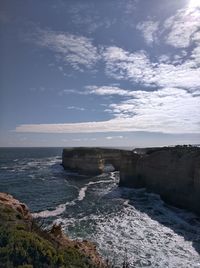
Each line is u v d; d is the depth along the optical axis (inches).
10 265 392.2
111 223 1314.0
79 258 503.2
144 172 2234.3
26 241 446.3
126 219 1396.4
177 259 914.7
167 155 1950.1
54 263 429.4
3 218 571.5
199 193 1529.3
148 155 2229.3
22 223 577.9
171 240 1096.8
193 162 1659.7
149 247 1015.0
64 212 1503.4
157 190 2016.5
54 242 565.6
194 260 909.8
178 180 1764.3
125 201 1834.4
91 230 1192.2
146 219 1407.5
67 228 1208.2
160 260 902.4
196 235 1168.2
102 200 1860.2
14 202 799.1
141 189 2214.6
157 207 1688.0
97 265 534.3
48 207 1620.3
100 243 1034.7
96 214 1481.3
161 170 1982.0
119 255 926.4
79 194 2068.2
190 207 1599.4
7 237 453.4
